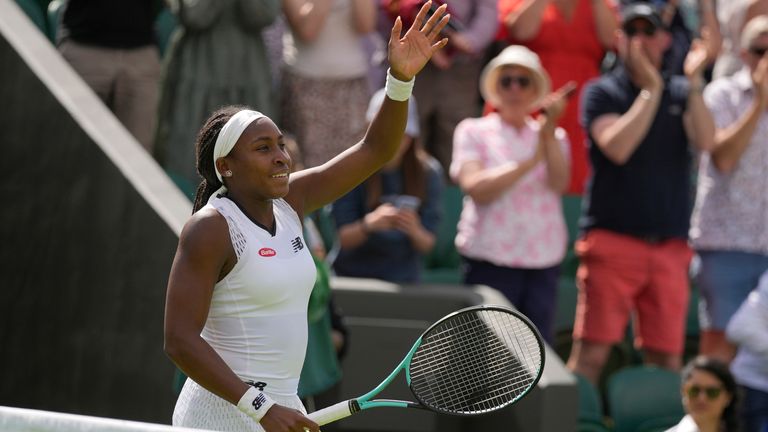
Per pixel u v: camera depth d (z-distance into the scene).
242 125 13.95
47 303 26.16
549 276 29.56
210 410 14.23
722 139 30.36
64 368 25.58
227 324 14.00
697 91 29.83
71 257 25.69
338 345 24.89
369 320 28.55
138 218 24.28
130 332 24.22
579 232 32.31
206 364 13.30
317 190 15.23
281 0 31.38
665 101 29.66
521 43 33.94
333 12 31.45
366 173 15.53
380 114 15.44
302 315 14.38
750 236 30.45
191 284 13.50
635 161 29.50
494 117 29.89
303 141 31.58
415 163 28.48
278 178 13.99
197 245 13.55
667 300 29.88
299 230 14.57
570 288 33.81
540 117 29.02
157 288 23.67
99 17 30.05
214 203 13.91
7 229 27.11
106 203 25.08
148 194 24.25
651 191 29.50
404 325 28.62
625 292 29.83
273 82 33.06
